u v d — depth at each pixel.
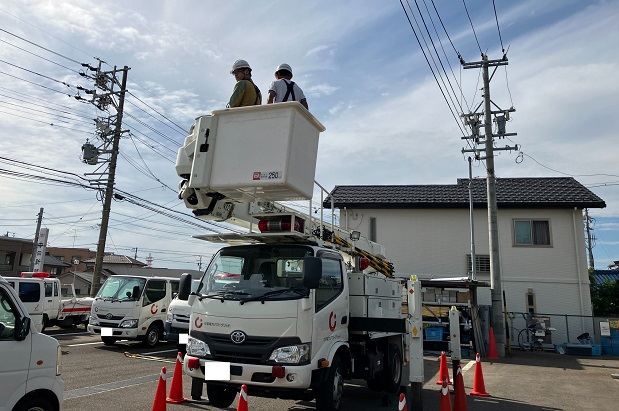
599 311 26.25
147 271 51.84
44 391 4.76
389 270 11.30
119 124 22.48
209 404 7.38
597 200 21.31
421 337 6.90
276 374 5.48
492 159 18.20
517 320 20.77
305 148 6.25
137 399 7.59
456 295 18.39
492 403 8.59
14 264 44.50
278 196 6.43
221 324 5.98
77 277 46.00
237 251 6.70
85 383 8.71
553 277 21.19
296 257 6.39
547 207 21.66
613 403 8.84
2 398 4.33
